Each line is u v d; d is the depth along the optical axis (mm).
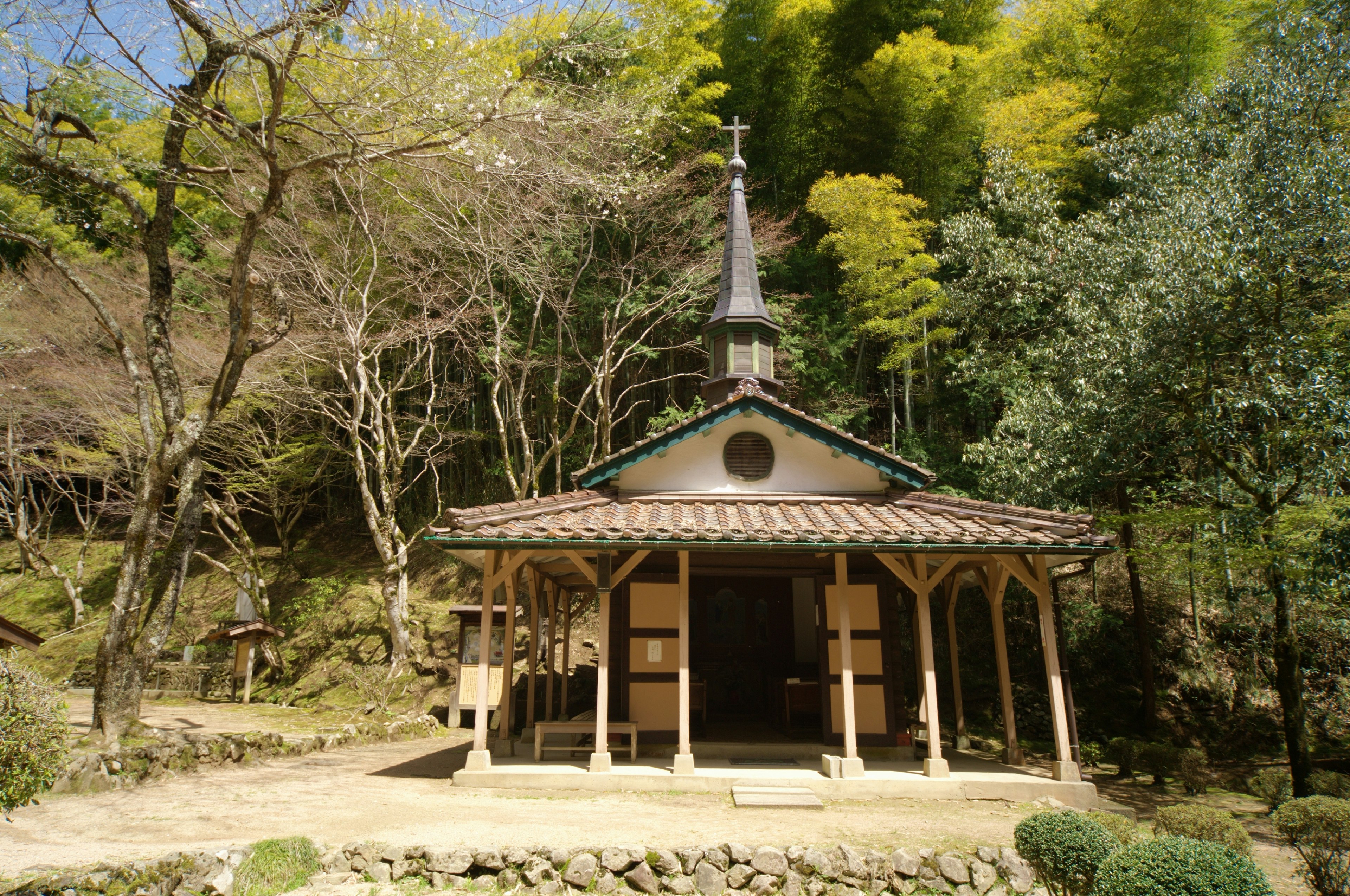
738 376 11977
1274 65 11602
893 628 10023
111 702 8656
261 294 15281
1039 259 15453
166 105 8703
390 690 15000
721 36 20359
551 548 8547
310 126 8930
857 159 19391
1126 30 18922
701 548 8383
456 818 6883
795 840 6277
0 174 14391
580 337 18562
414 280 15633
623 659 9906
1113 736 14625
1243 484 10164
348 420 17344
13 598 21828
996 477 13203
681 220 16438
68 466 18766
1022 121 17328
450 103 8172
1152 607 16578
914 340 17938
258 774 8945
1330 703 14594
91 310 16297
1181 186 12125
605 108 10055
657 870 5816
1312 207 10039
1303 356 9516
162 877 5066
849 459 10477
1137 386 10930
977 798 8172
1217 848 3797
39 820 6504
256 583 18609
